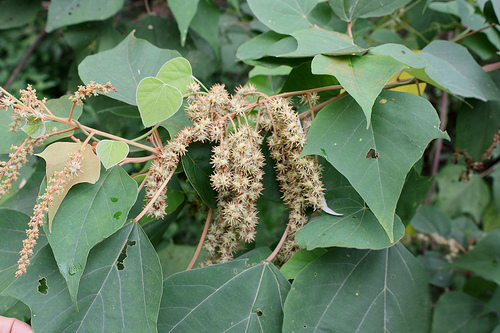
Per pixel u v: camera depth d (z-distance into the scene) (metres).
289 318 0.36
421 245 0.80
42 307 0.35
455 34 0.59
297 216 0.38
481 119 0.46
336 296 0.37
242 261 0.38
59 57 1.44
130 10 0.75
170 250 0.51
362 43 0.51
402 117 0.37
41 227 0.40
